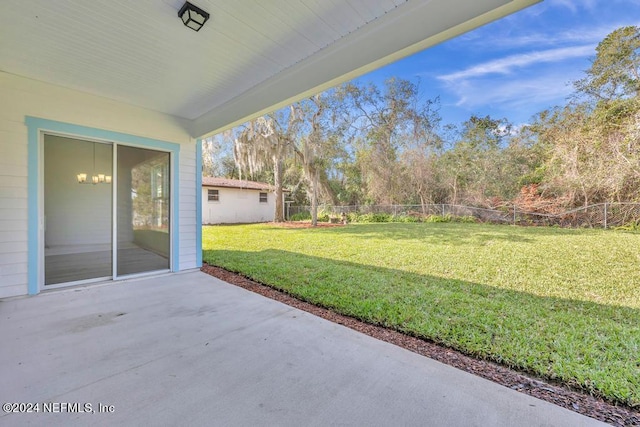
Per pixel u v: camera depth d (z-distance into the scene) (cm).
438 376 195
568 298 351
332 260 579
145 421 149
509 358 214
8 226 345
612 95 843
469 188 1350
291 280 434
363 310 312
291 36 261
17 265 352
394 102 1389
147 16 231
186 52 289
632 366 202
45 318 289
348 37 260
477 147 1382
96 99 406
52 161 391
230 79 351
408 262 552
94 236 428
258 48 281
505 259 552
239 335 255
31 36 259
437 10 205
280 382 186
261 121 1151
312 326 277
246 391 176
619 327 267
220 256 623
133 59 303
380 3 219
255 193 1678
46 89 367
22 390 173
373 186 1451
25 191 356
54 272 397
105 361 208
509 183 1232
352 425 149
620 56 817
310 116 1259
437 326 271
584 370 197
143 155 464
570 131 958
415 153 1407
